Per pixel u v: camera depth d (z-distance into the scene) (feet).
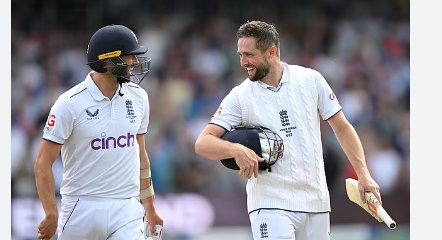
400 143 162.30
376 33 192.95
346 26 192.65
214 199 123.24
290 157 64.34
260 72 63.98
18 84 165.07
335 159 138.82
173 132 153.17
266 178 64.59
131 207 63.57
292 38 189.57
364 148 158.71
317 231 65.46
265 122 64.69
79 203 62.59
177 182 142.51
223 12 190.08
